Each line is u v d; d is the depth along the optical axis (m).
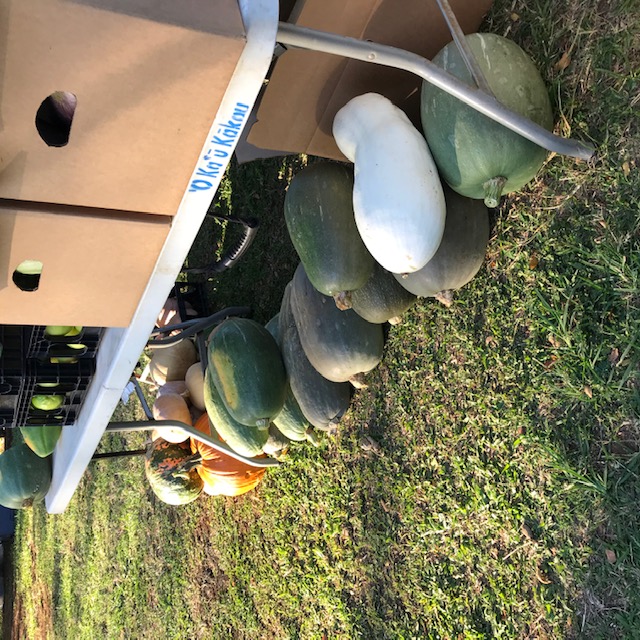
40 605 5.71
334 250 1.74
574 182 1.60
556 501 1.66
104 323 1.40
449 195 1.66
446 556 1.98
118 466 4.25
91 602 4.48
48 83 0.94
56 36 0.89
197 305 3.25
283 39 1.19
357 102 1.65
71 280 1.27
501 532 1.81
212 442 2.29
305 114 1.79
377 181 1.52
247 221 2.67
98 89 0.97
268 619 2.78
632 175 1.48
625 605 1.51
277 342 2.35
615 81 1.50
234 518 3.03
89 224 1.16
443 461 1.99
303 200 1.79
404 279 1.74
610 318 1.55
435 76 1.33
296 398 2.28
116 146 1.05
